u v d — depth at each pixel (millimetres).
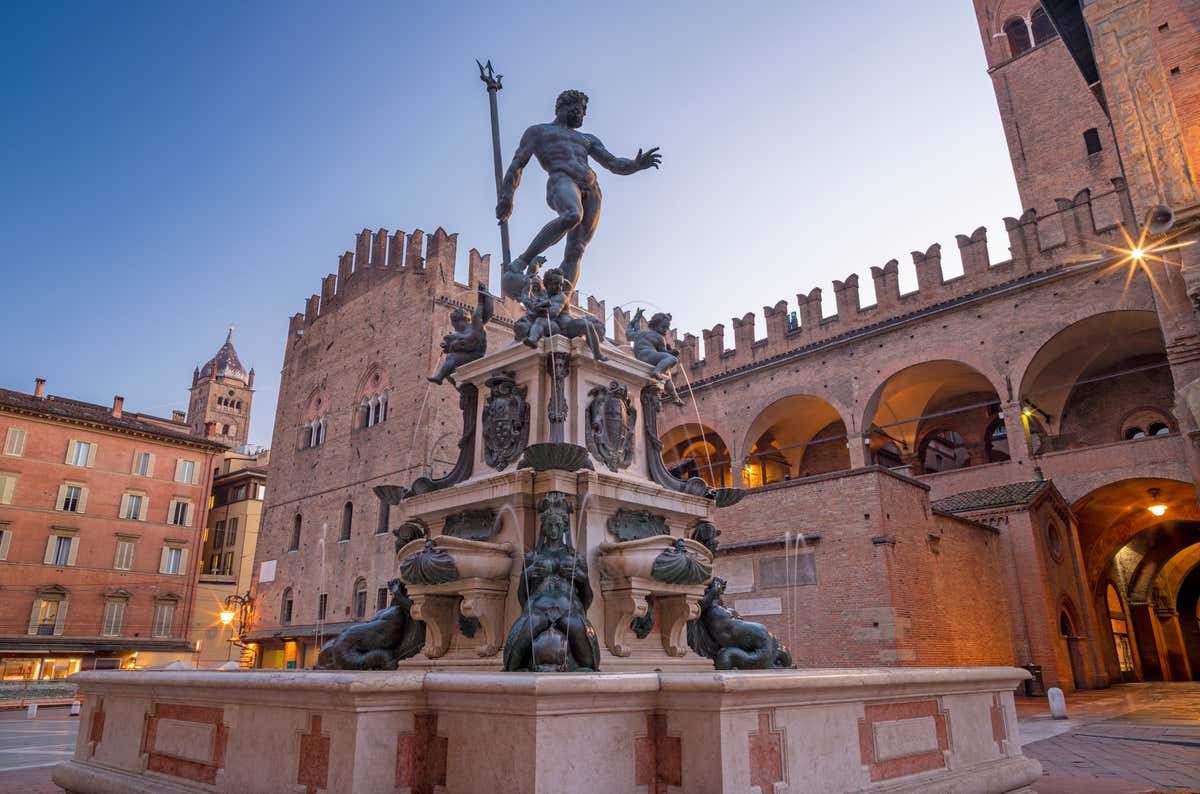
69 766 6711
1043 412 34531
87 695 7000
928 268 34500
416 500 7770
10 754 13344
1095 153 39031
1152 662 38125
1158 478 27453
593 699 4125
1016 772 6480
